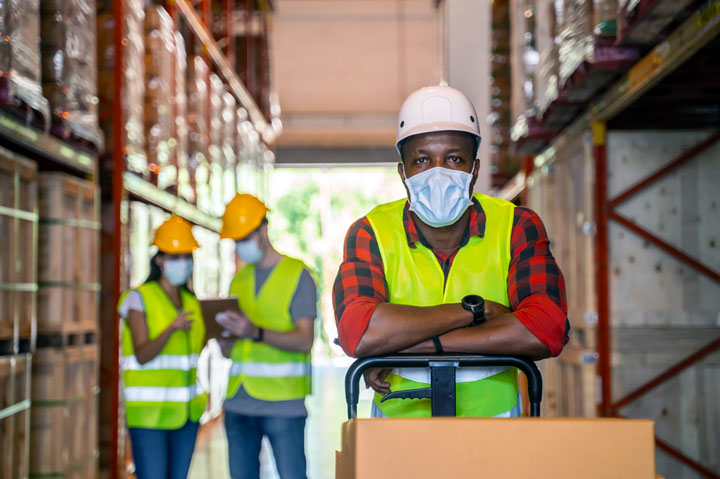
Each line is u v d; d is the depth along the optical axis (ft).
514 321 7.23
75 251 19.63
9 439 14.92
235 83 45.11
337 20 61.93
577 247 21.29
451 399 7.03
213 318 15.72
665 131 20.48
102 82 23.89
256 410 13.97
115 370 23.39
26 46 15.90
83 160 20.24
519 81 26.35
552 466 5.53
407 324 7.25
